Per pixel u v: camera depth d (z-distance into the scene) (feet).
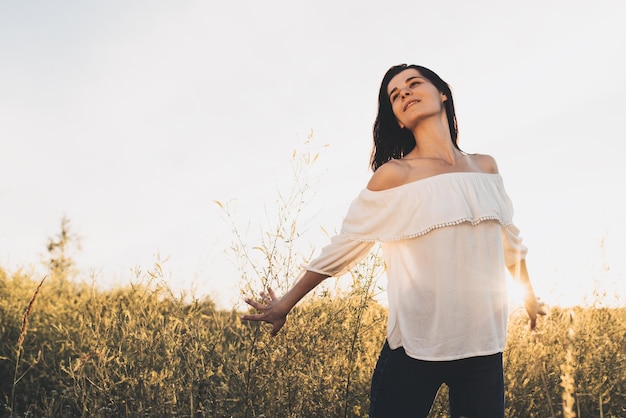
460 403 6.48
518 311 10.55
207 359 9.80
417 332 6.35
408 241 6.55
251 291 9.28
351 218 6.97
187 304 10.37
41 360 11.05
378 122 8.04
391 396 6.44
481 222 6.53
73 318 12.42
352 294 9.17
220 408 8.99
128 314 10.44
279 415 9.04
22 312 12.57
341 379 9.23
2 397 10.32
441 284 6.31
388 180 6.78
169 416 9.02
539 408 10.23
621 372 10.73
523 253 7.54
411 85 7.36
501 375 6.61
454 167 6.91
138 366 9.53
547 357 10.64
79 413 9.76
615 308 11.75
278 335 9.20
